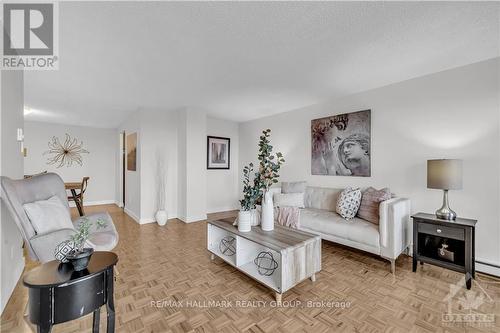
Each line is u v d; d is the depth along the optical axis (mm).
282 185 4059
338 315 1694
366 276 2293
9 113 1910
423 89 2742
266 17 1650
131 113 4797
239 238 2258
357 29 1800
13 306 1741
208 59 2305
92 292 1148
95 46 2043
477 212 2381
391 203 2432
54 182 2256
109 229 2264
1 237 1660
